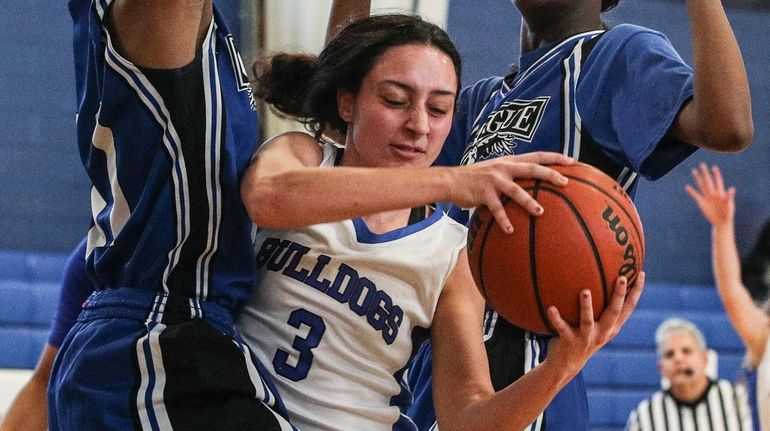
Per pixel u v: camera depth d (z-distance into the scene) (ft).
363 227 8.87
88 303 8.67
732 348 39.52
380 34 8.82
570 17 11.36
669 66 9.74
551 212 7.59
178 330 8.20
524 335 10.78
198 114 8.20
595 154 10.59
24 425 10.19
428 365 11.03
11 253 36.09
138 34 7.84
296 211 7.50
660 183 44.96
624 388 36.81
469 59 42.55
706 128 9.09
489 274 7.82
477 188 7.39
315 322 8.76
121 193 8.38
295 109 9.81
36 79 38.55
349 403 8.79
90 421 8.11
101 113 8.23
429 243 9.01
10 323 32.37
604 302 7.63
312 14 25.81
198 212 8.27
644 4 44.29
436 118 8.80
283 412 8.44
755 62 46.60
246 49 28.58
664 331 24.97
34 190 38.17
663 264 44.65
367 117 8.77
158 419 8.01
